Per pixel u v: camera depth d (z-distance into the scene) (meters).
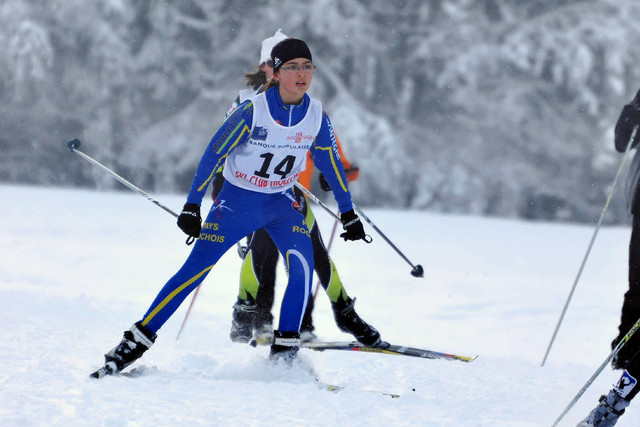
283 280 27.83
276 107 13.78
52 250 32.75
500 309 24.28
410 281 29.44
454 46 97.56
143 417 10.20
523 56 94.12
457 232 50.38
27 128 100.31
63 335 15.77
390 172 93.25
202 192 13.44
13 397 10.74
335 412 10.96
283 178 14.34
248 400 11.39
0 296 20.92
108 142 100.00
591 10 95.62
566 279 31.61
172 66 99.62
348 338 19.41
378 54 98.06
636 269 16.38
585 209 97.75
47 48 96.06
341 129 92.81
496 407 11.80
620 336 16.16
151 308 13.39
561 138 96.75
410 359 15.54
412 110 101.62
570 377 14.63
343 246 39.56
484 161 97.06
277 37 17.62
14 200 55.22
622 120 17.77
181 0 100.62
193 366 14.08
